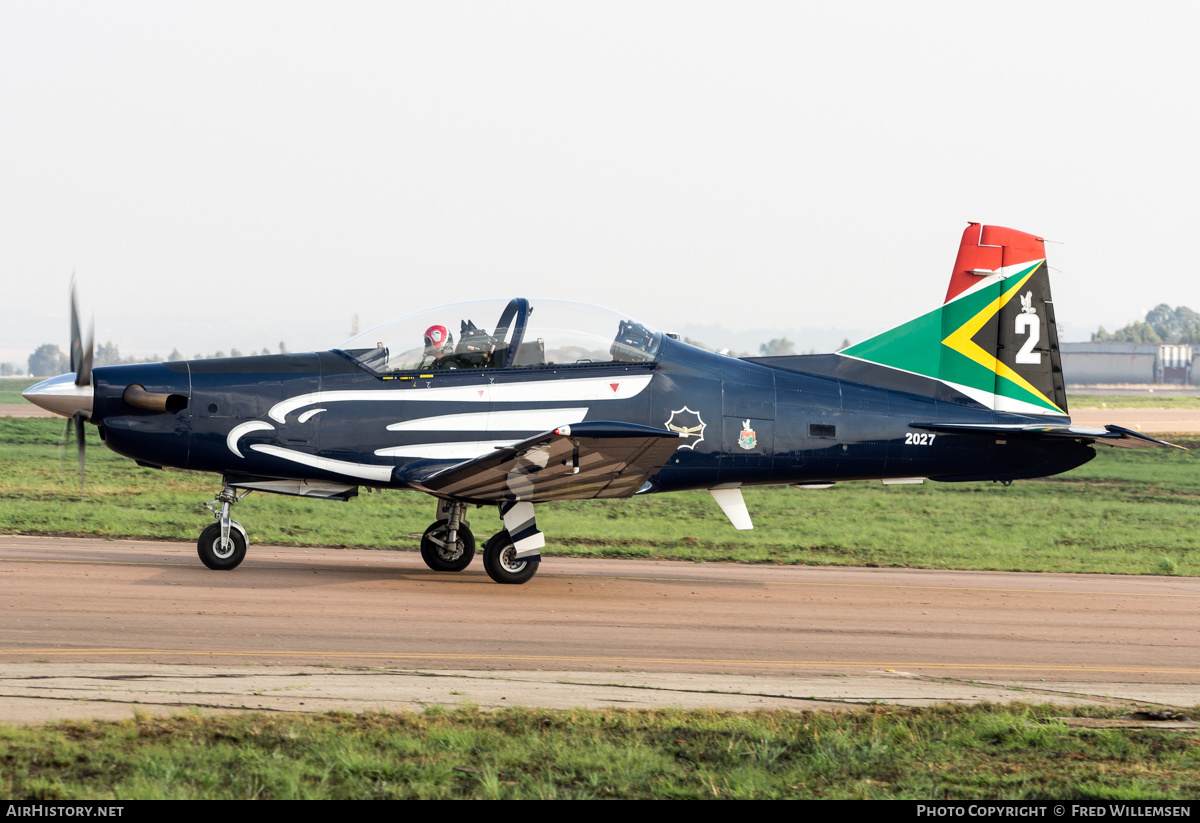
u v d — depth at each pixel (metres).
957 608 37.28
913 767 18.38
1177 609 39.31
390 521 60.19
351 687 21.75
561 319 38.38
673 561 49.66
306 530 53.16
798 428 41.25
